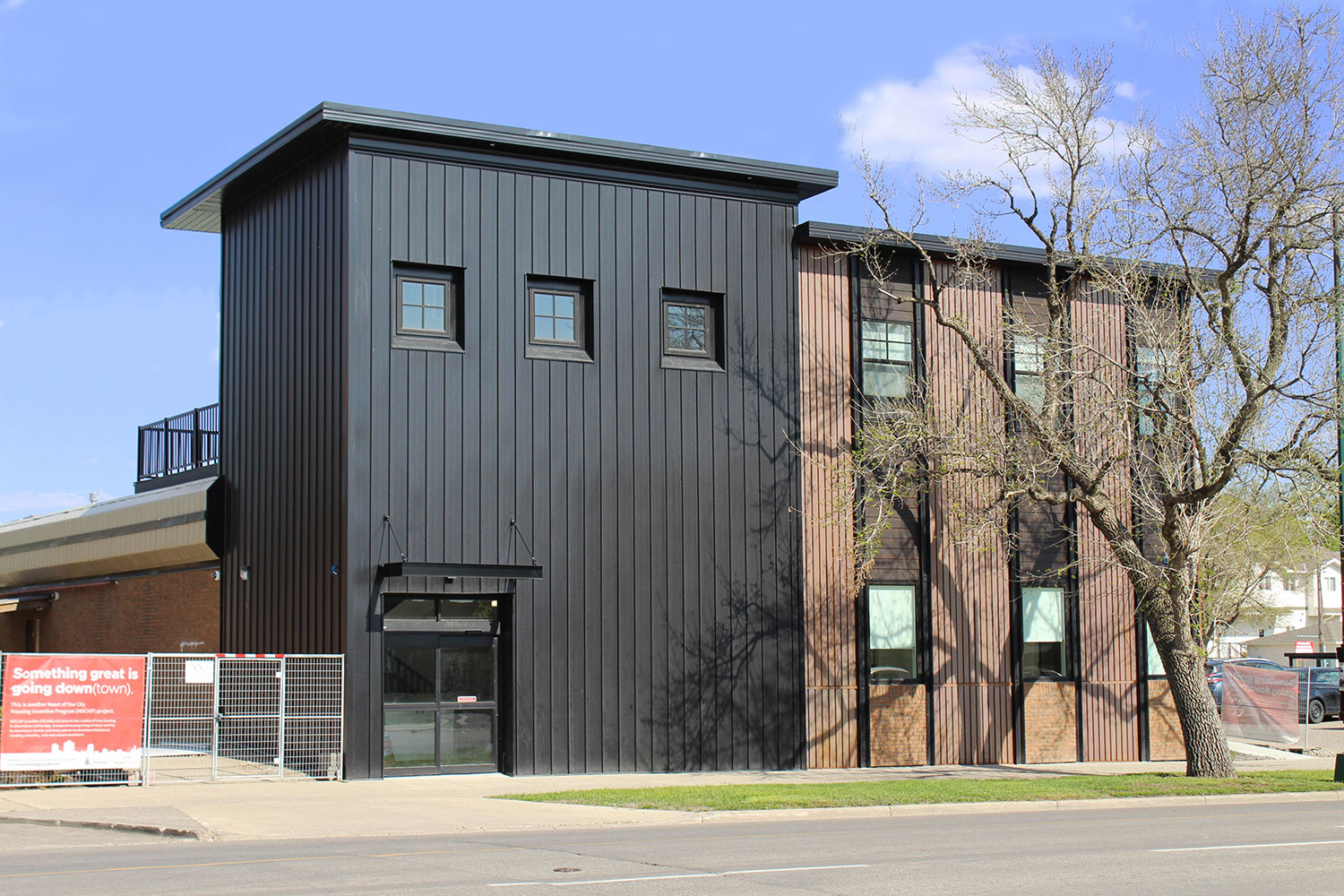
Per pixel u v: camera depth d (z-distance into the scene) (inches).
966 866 448.5
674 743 853.2
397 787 734.5
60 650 1282.0
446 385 813.9
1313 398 804.0
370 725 773.9
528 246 844.0
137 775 717.3
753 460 901.8
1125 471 981.8
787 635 901.8
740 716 877.8
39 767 668.1
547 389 841.5
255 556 910.4
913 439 900.0
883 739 935.7
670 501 871.1
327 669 773.3
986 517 886.4
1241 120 820.6
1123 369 917.2
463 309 822.5
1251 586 1268.5
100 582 1185.4
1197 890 398.6
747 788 735.7
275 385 893.8
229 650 944.9
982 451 891.4
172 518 1019.3
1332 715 1620.3
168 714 941.2
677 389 881.5
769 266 920.9
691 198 897.5
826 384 936.3
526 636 818.8
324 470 811.4
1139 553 870.4
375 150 810.2
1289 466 825.5
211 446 1043.3
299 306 861.2
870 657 941.2
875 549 892.6
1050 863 458.9
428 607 804.6
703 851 494.0
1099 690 1021.8
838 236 935.0
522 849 502.9
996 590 992.2
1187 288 919.7
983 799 689.6
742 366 904.3
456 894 381.1
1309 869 445.7
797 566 910.4
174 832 548.1
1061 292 967.6
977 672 976.9
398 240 808.9
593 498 847.1
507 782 771.4
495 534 817.5
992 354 993.5
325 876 423.5
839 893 386.3
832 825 605.6
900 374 966.4
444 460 808.3
